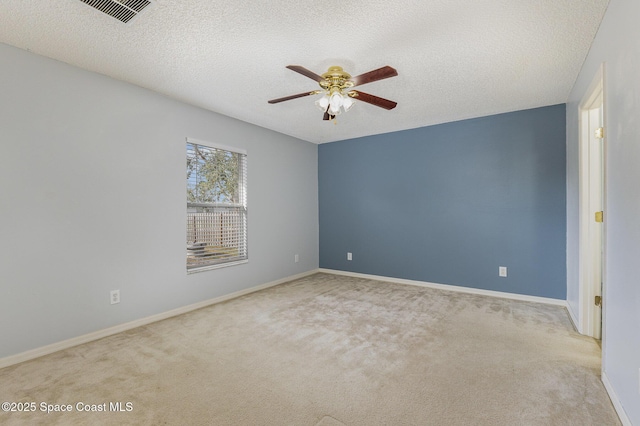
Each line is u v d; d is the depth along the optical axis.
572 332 2.76
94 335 2.68
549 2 1.79
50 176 2.45
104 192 2.76
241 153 4.09
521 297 3.77
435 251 4.36
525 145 3.73
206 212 3.69
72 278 2.56
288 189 4.87
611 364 1.80
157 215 3.16
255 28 2.06
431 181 4.38
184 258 3.40
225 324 2.99
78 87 2.60
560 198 3.54
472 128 4.05
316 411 1.69
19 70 2.29
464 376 2.04
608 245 1.86
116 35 2.14
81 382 1.98
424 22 1.99
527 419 1.62
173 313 3.27
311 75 2.20
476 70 2.67
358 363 2.21
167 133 3.25
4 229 2.23
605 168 1.90
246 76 2.78
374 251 4.91
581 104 2.62
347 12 1.89
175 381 1.99
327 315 3.22
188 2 1.79
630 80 1.52
